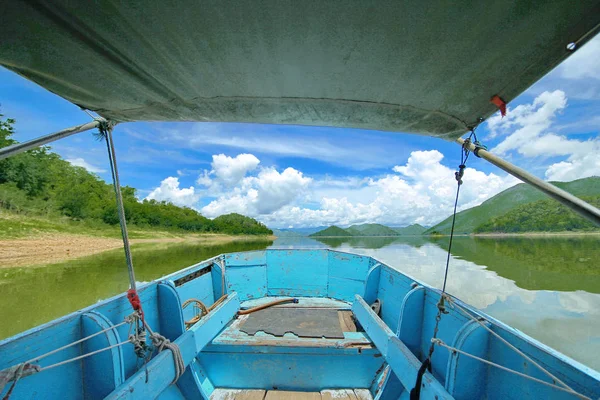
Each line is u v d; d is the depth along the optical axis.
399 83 1.52
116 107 1.79
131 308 2.18
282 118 2.02
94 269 18.50
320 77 1.51
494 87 1.46
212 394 2.59
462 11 1.04
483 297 15.77
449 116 1.76
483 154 1.63
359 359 2.65
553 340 10.20
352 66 1.41
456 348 1.62
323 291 4.49
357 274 4.23
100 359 1.71
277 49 1.30
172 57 1.34
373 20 1.12
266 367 2.68
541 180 1.23
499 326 1.64
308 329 3.12
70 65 1.36
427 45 1.23
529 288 17.75
